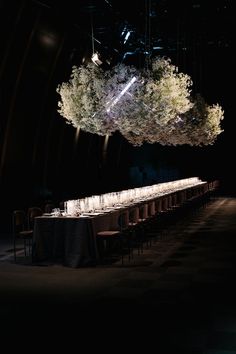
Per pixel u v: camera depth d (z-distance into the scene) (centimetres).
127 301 658
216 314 596
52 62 1554
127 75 953
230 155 2641
